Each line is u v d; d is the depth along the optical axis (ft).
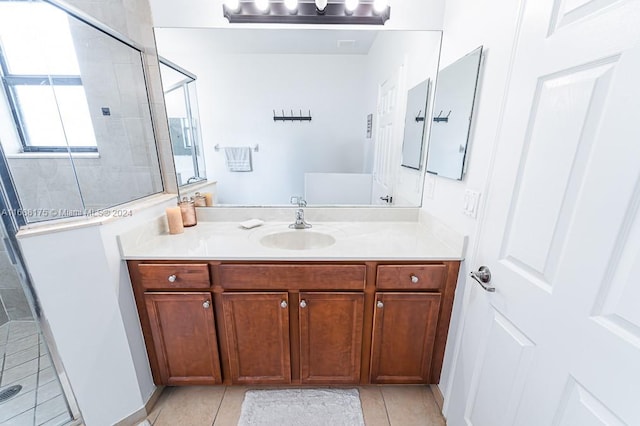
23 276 3.22
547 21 2.28
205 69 4.85
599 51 1.85
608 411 1.82
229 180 5.43
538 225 2.40
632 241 1.68
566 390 2.15
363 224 5.36
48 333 3.44
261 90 5.04
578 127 2.01
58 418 4.18
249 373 4.41
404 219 5.47
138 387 4.12
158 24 4.47
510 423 2.80
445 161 4.16
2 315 6.43
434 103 4.56
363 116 5.16
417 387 4.81
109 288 3.64
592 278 1.91
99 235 3.46
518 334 2.68
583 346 1.99
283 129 5.25
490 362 3.13
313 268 3.86
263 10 4.29
